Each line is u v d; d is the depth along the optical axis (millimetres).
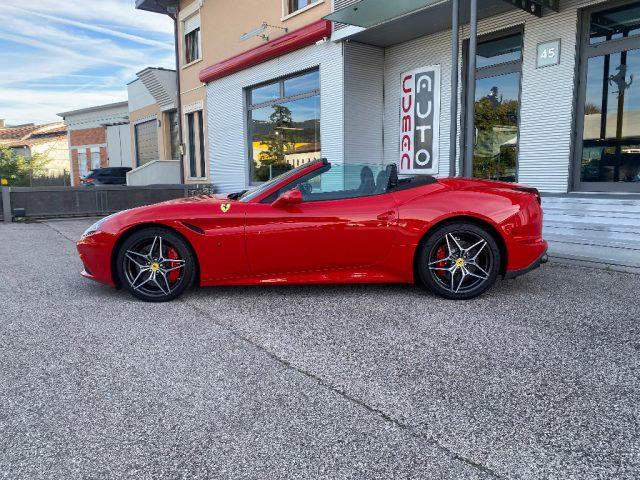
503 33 7465
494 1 6738
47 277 5016
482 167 7969
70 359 2805
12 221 10805
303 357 2805
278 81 10914
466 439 1953
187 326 3385
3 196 10703
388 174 4203
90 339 3137
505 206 3924
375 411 2180
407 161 9141
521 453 1854
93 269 4086
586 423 2059
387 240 3967
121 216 4062
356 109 9125
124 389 2416
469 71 5723
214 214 3967
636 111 6082
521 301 3887
